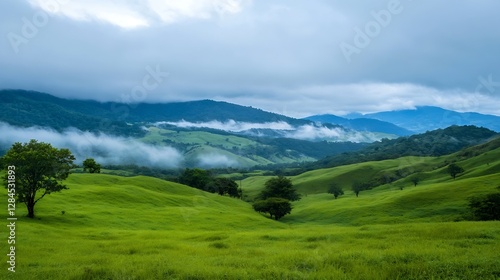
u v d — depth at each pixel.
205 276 14.98
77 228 51.41
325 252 20.89
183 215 76.81
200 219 75.44
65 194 78.62
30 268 18.48
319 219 101.69
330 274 14.41
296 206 141.75
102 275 16.12
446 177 156.38
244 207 122.81
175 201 98.81
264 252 22.59
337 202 123.31
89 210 67.38
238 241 30.75
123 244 30.34
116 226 57.91
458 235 25.14
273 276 14.86
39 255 23.33
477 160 171.62
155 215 73.06
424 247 20.72
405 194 104.50
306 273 15.14
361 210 97.88
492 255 17.19
